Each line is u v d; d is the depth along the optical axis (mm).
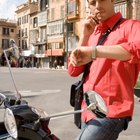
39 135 2406
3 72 32688
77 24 57000
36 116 2418
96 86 2508
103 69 2492
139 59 2229
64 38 61000
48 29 66750
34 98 13469
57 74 31906
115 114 2410
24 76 27688
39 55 71812
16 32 91188
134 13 44344
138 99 11648
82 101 2658
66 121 8430
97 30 2689
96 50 2209
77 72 2756
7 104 2836
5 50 3008
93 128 2412
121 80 2453
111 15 2600
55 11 64188
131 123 8156
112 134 2414
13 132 2371
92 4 2637
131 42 2252
